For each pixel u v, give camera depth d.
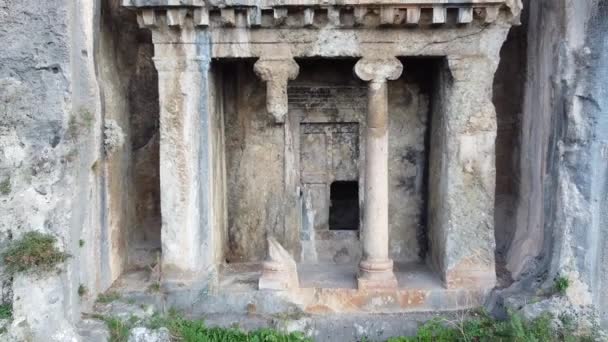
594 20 7.38
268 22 7.83
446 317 8.07
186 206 8.17
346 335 8.07
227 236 9.81
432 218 9.23
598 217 7.37
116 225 8.70
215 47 7.99
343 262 9.80
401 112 9.59
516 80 9.62
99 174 8.00
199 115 8.09
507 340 7.36
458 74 8.01
